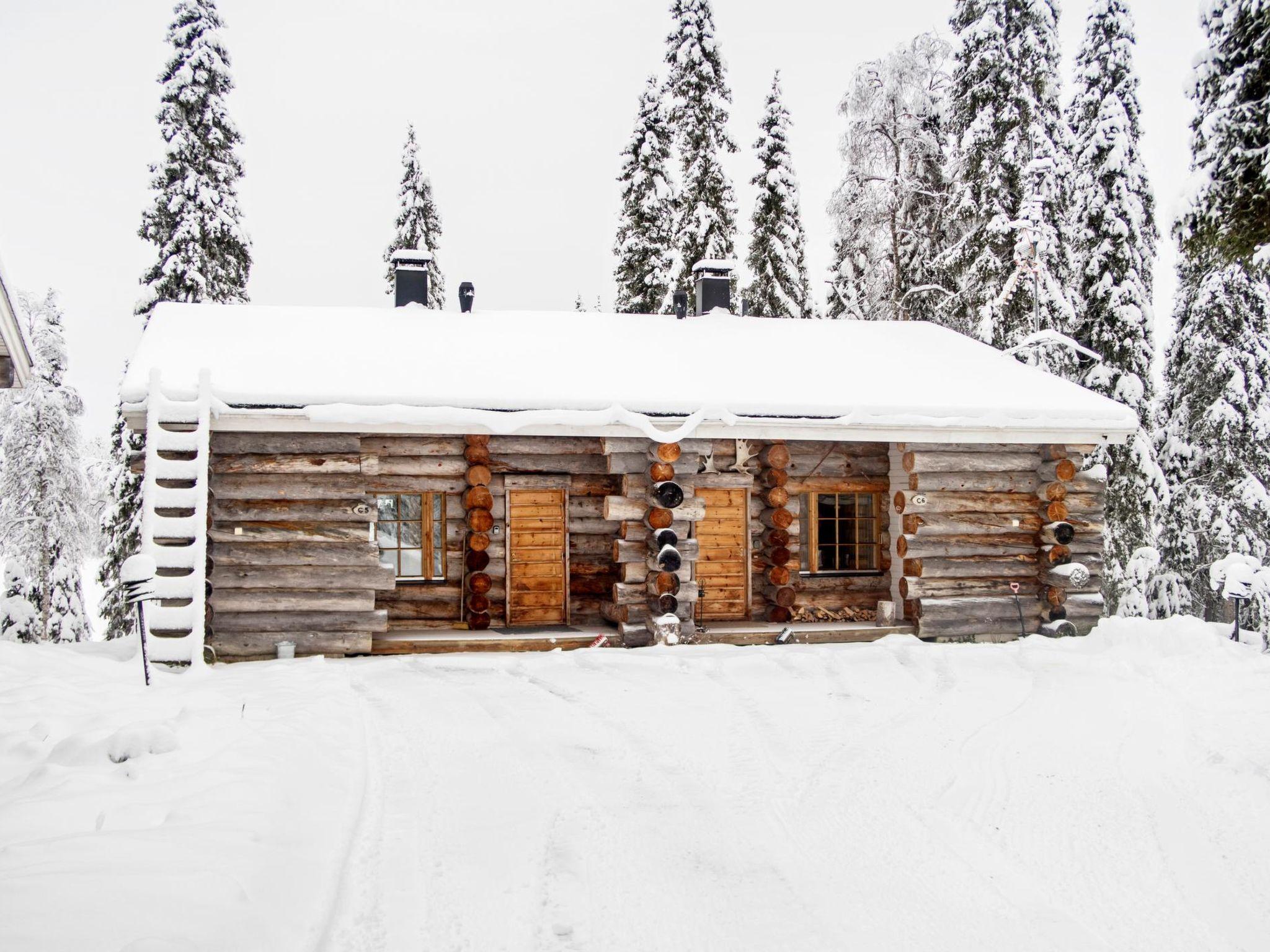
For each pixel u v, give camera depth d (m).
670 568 10.80
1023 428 11.64
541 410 10.61
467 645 10.66
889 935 3.92
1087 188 18.58
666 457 10.84
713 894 4.28
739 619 12.59
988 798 5.74
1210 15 8.31
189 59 18.78
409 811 5.21
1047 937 3.95
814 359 13.05
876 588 13.09
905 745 6.88
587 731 7.08
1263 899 4.39
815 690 8.66
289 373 10.53
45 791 4.60
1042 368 17.61
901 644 11.14
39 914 3.21
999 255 19.11
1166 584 19.97
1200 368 19.84
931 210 23.30
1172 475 20.45
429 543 11.62
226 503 10.06
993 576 12.01
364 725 7.08
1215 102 8.33
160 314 12.44
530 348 12.43
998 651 10.67
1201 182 8.16
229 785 4.92
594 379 11.38
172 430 9.71
